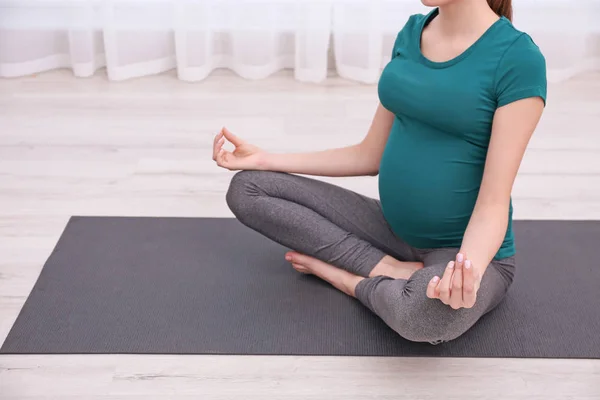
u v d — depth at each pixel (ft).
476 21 5.74
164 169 9.18
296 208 6.77
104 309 6.63
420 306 5.71
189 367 6.01
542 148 9.84
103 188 8.72
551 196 8.70
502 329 6.44
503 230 5.65
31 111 10.66
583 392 5.82
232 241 7.70
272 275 7.14
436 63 5.85
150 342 6.23
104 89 11.44
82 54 11.68
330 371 5.99
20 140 9.83
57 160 9.34
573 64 11.98
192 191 8.70
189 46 11.57
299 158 6.93
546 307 6.73
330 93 11.47
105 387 5.81
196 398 5.72
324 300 6.79
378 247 6.93
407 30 6.21
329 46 12.22
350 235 6.76
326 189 6.90
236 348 6.18
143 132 10.13
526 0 11.64
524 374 5.98
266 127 10.34
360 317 6.56
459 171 6.00
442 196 6.08
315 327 6.43
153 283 6.99
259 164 6.88
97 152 9.57
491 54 5.64
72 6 11.44
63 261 7.29
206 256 7.43
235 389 5.81
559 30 11.66
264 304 6.72
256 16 11.60
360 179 9.05
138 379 5.89
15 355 6.10
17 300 6.79
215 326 6.43
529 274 7.20
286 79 11.93
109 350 6.14
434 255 6.32
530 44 5.58
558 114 10.83
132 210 8.26
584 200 8.63
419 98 5.90
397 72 6.07
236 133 10.17
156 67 11.97
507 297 6.86
